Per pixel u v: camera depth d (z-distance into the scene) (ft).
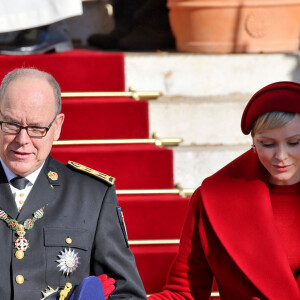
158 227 53.26
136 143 57.93
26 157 29.81
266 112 33.01
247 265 34.19
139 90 61.98
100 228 31.78
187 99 60.90
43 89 29.73
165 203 53.16
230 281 35.47
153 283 50.67
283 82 33.09
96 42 71.67
